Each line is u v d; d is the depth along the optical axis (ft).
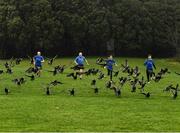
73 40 400.47
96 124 87.30
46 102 116.57
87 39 403.54
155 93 142.72
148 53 421.59
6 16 387.55
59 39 392.06
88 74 188.65
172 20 436.35
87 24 401.08
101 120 91.56
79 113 99.86
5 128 82.48
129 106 112.16
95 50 409.49
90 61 342.44
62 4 397.60
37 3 388.37
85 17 400.67
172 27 435.12
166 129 83.35
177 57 394.32
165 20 430.61
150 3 433.89
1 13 388.98
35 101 118.42
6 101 117.91
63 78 179.93
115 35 410.11
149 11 426.51
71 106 110.22
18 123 87.51
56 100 121.19
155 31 420.36
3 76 184.44
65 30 398.01
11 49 394.11
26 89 147.74
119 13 415.03
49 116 95.50
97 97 130.62
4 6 390.63
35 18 384.68
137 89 151.53
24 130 80.84
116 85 162.09
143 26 417.08
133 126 85.76
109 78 185.88
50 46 385.29
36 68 185.57
